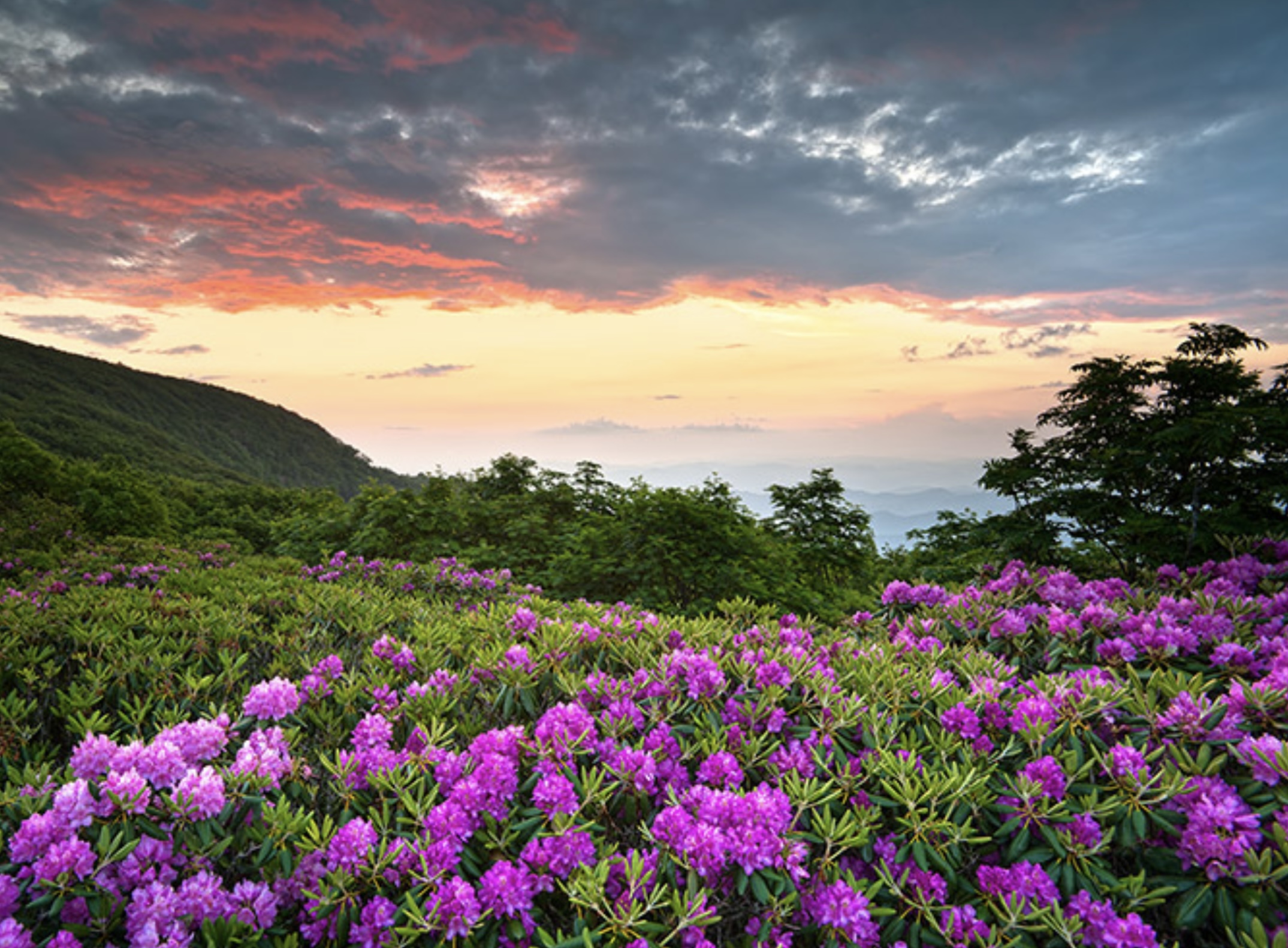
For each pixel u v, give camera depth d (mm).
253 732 2873
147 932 1732
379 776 2168
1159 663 3012
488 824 2086
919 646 3438
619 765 2283
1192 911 1781
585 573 9250
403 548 11359
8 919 1704
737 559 9203
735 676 2873
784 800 2029
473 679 3109
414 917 1772
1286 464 6484
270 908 1894
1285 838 1757
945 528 10531
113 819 1949
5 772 2768
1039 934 1864
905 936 1896
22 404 102562
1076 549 7566
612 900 1919
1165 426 7074
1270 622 3414
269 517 37812
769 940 1865
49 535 12844
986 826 2127
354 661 4082
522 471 15172
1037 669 3422
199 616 4395
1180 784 1967
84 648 3867
